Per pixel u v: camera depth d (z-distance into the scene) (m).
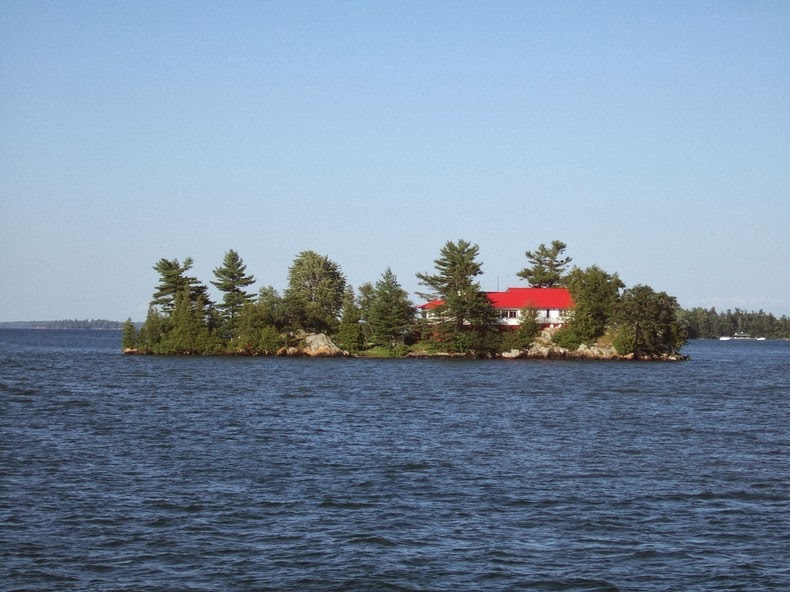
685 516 57.16
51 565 46.56
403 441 88.69
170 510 57.56
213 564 47.12
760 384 181.00
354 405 128.25
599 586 44.50
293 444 85.62
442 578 45.47
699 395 151.12
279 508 58.34
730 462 76.88
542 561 48.06
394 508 58.78
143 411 116.00
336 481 67.00
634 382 182.62
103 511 57.16
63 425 99.38
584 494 63.16
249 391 152.88
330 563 47.41
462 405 129.62
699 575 46.00
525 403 133.38
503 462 76.12
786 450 84.38
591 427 102.00
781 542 51.56
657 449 84.38
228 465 73.19
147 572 45.81
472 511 58.16
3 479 66.44
